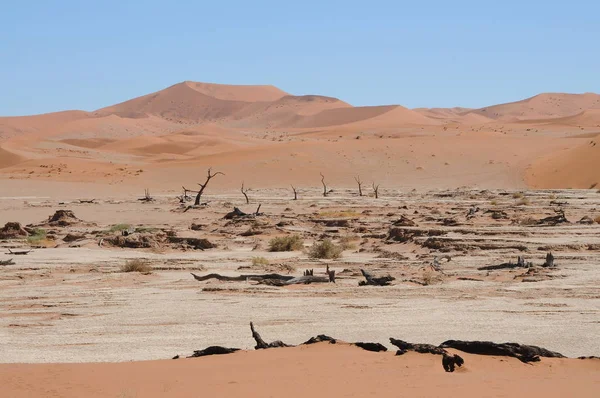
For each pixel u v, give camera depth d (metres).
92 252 40.75
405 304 23.06
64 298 25.52
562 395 9.66
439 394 9.70
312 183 122.94
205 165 136.62
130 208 78.12
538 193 93.00
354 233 50.56
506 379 10.69
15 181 115.31
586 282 27.08
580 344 17.12
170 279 30.30
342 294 25.30
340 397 9.66
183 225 60.03
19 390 10.66
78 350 17.34
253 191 112.69
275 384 10.49
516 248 38.25
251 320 20.94
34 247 43.81
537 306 22.38
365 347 13.72
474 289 25.88
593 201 76.19
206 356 13.58
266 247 43.44
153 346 17.70
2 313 22.78
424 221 56.44
